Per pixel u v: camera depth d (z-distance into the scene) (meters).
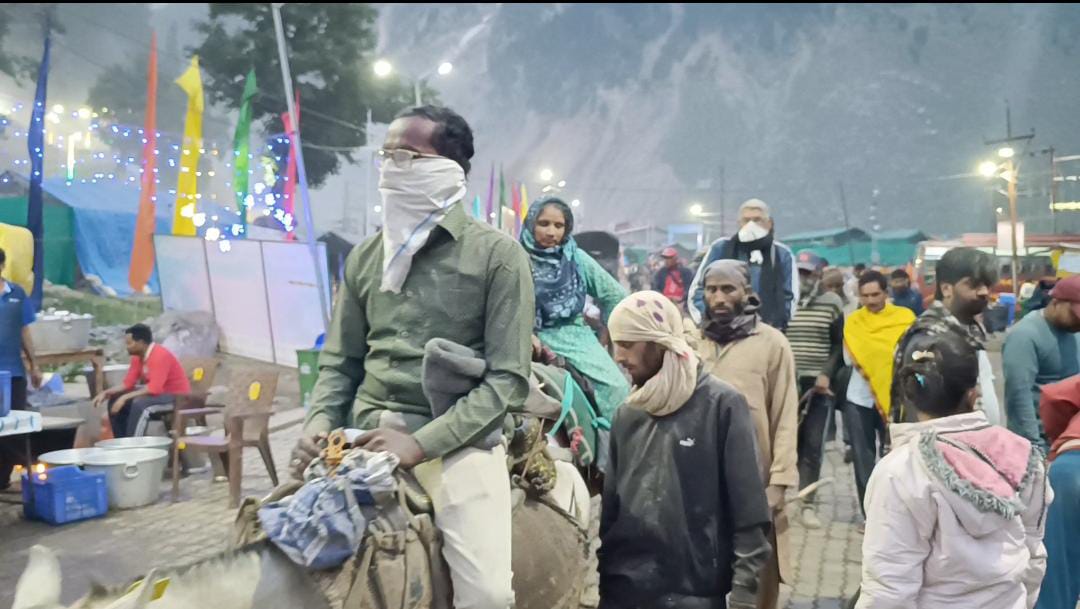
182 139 10.15
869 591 2.23
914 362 2.35
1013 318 4.30
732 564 2.70
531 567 2.77
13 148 5.61
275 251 9.45
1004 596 2.21
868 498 2.33
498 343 2.68
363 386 2.86
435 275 2.73
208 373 6.85
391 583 2.37
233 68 18.89
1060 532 3.05
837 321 4.73
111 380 6.66
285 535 2.26
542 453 3.01
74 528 4.99
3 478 5.73
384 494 2.43
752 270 4.46
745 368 3.62
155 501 5.57
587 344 4.04
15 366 5.42
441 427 2.54
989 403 3.39
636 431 2.78
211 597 2.15
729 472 2.67
